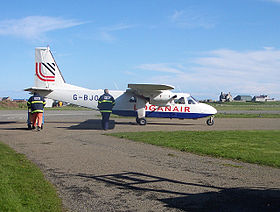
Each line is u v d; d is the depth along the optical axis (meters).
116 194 5.08
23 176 5.96
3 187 4.97
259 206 4.46
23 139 12.19
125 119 27.02
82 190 5.28
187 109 21.09
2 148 9.58
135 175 6.45
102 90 20.86
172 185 5.68
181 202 4.66
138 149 10.05
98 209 4.32
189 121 25.69
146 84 17.94
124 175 6.44
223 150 9.82
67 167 7.12
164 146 10.82
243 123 23.05
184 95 21.58
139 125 20.55
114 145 10.84
